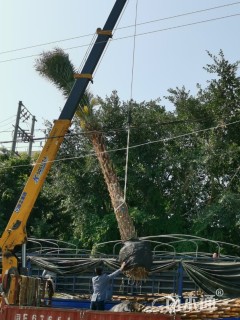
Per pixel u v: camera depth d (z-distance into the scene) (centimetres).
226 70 2770
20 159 3466
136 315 1022
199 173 2781
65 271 1773
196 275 1577
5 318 1066
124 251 1272
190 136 2773
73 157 2544
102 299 1302
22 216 1422
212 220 2559
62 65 1955
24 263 1388
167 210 2786
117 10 1585
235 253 2641
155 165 2766
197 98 2853
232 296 1530
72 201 2797
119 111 2778
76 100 1517
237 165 2734
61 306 1599
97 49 1555
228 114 2744
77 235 2759
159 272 1669
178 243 2642
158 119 2794
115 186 1830
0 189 3319
